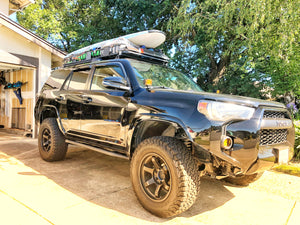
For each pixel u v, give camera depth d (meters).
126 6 13.09
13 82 9.06
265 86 10.34
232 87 11.27
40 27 17.12
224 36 9.81
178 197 2.19
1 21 6.39
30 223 2.13
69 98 3.89
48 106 4.40
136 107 2.75
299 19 6.84
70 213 2.36
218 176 2.52
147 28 13.30
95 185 3.21
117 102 3.03
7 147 5.66
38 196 2.73
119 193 2.97
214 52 11.51
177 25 9.66
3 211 2.32
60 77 4.45
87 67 3.84
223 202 2.88
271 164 2.35
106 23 15.06
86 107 3.51
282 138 2.68
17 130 8.54
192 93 2.45
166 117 2.42
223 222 2.36
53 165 4.11
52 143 4.11
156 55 3.89
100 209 2.49
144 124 2.80
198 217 2.45
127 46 3.51
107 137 3.13
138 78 3.03
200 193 3.16
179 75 3.80
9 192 2.80
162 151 2.31
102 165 4.25
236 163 2.16
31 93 8.13
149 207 2.43
